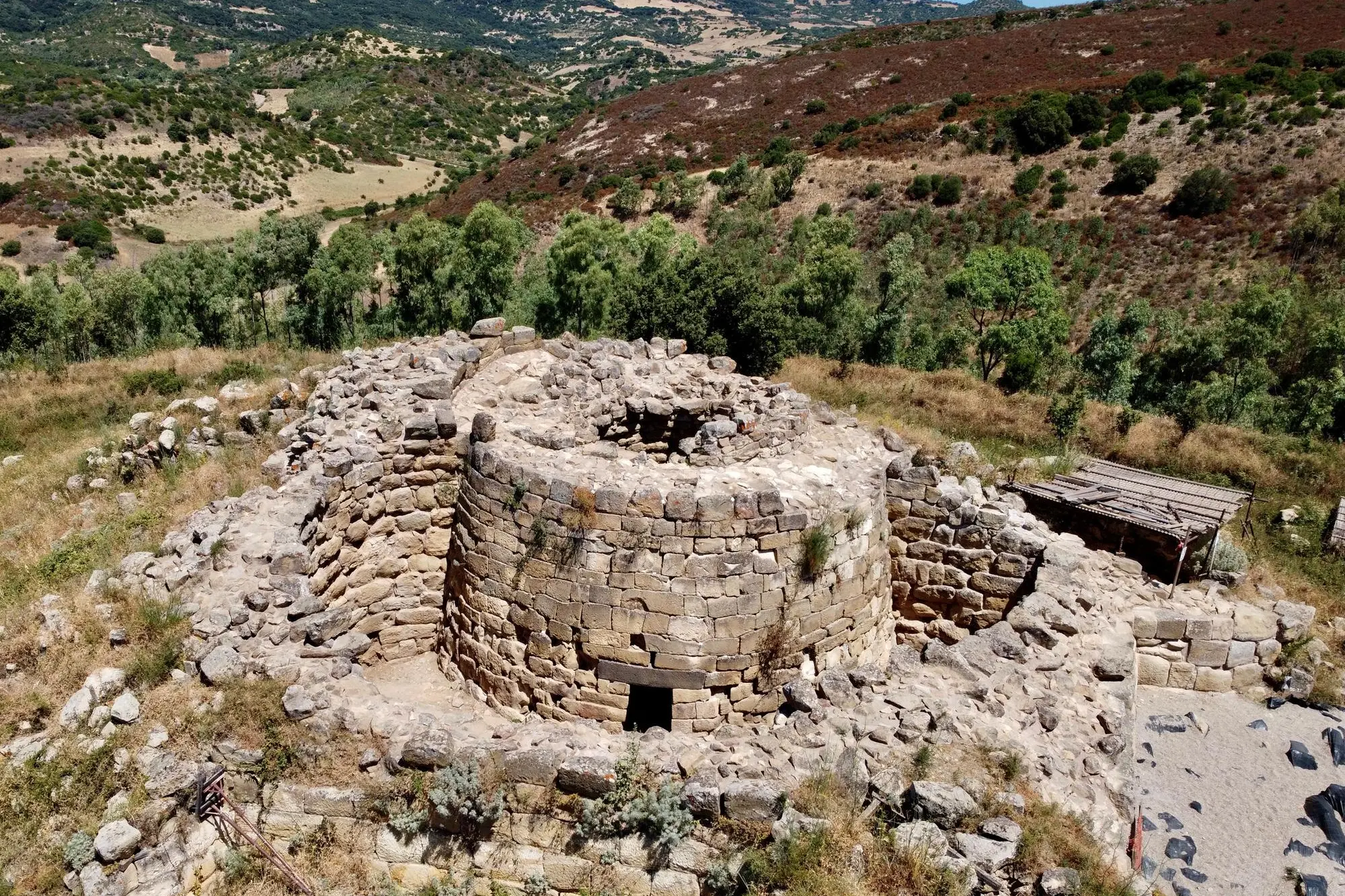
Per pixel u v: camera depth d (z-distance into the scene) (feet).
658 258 159.22
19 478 56.44
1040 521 48.42
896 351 140.15
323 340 134.72
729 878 25.63
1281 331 132.36
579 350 57.82
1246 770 35.53
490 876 27.45
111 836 25.08
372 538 40.93
